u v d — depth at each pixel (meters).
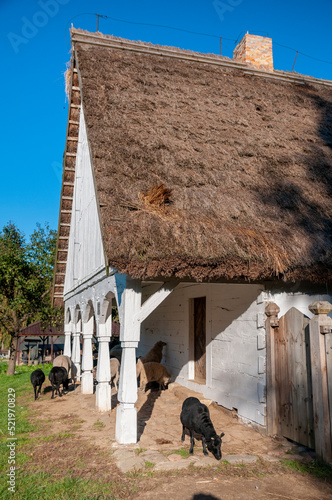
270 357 6.30
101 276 7.91
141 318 5.91
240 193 6.93
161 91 9.63
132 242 5.15
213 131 8.63
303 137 9.23
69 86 11.12
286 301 6.88
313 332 5.15
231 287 7.90
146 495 4.12
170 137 7.98
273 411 6.15
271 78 12.02
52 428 6.98
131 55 10.79
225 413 7.72
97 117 7.87
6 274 18.66
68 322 14.38
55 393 10.81
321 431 4.91
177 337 10.95
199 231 5.55
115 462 5.04
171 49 11.55
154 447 5.61
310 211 6.95
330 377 4.95
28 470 4.88
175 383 10.56
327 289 6.54
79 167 11.89
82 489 4.25
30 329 29.36
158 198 6.20
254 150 8.23
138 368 10.19
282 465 4.93
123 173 6.66
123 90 9.15
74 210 12.70
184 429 5.80
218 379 8.29
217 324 8.47
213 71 11.35
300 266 5.69
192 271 5.34
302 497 4.11
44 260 19.84
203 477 4.58
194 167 7.30
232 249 5.41
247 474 4.65
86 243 10.08
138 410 8.16
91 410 8.47
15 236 20.50
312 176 7.87
